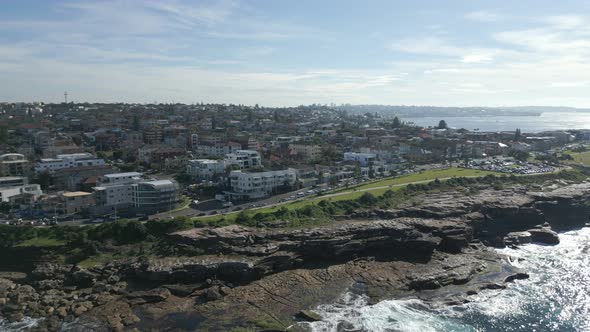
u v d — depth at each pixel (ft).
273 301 320.09
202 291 330.75
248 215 424.87
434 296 332.80
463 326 290.97
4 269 371.15
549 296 336.70
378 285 345.92
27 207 473.26
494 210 483.51
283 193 549.95
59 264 363.56
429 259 392.06
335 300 323.16
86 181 540.52
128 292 329.11
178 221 404.16
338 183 600.39
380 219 445.78
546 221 521.24
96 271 348.79
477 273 373.40
